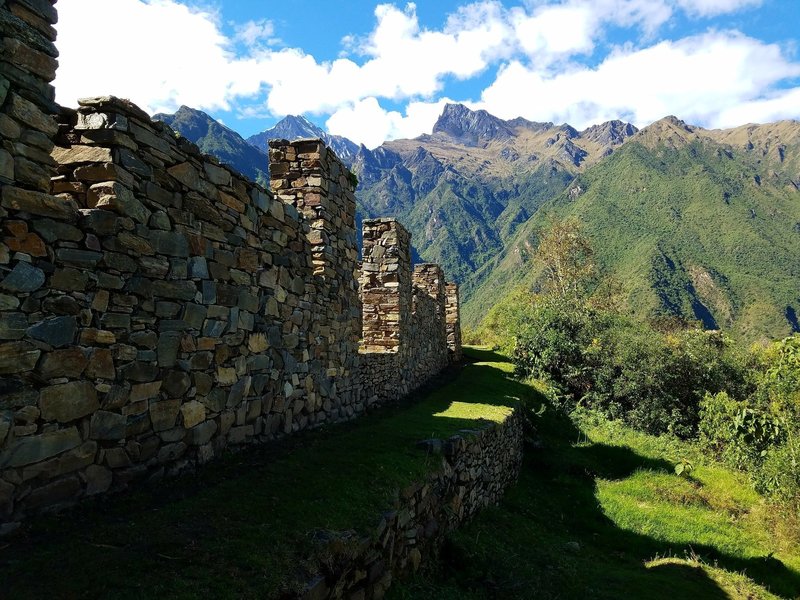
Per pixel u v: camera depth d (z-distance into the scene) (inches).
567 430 652.1
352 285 403.5
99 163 170.1
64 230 153.7
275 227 281.0
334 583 155.6
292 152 353.1
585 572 307.1
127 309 175.9
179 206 202.5
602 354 793.6
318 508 186.1
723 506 490.6
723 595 307.0
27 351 142.0
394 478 233.6
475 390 619.8
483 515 347.9
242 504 178.1
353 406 394.0
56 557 128.6
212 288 221.6
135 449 178.2
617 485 504.7
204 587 126.8
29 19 144.5
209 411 217.9
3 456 135.7
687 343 826.2
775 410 596.4
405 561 213.3
